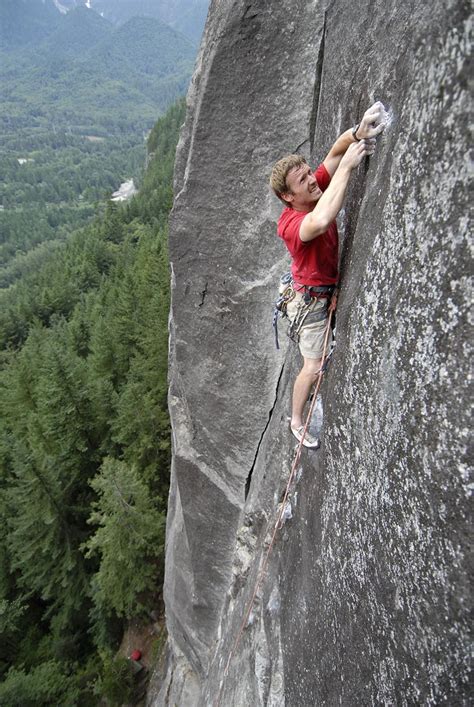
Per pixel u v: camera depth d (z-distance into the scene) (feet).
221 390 23.15
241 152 18.57
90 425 64.18
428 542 7.09
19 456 54.34
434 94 6.71
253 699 16.98
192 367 24.06
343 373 9.98
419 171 7.07
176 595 33.37
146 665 49.26
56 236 486.79
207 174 19.77
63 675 51.31
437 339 6.71
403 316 7.50
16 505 58.75
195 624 32.09
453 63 6.26
